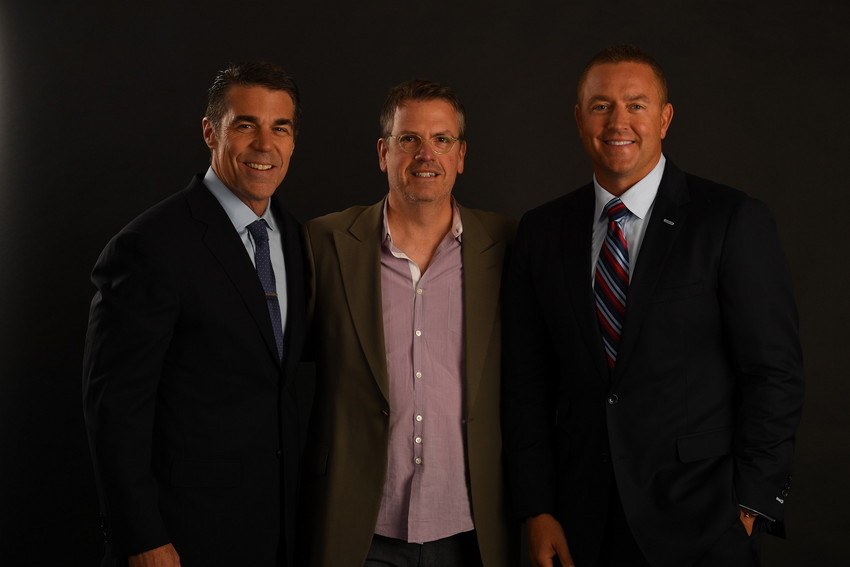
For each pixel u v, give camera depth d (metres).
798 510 2.77
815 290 2.78
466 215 2.26
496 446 2.16
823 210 2.78
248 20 2.89
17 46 2.90
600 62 1.98
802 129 2.79
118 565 1.82
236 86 1.98
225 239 1.94
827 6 2.79
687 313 1.87
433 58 2.89
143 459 1.78
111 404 1.76
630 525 1.85
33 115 2.89
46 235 2.88
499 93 2.88
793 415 1.83
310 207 2.91
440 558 2.14
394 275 2.18
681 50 2.84
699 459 1.85
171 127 2.88
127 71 2.88
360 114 2.90
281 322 2.03
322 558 2.08
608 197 2.01
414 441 2.10
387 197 2.28
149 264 1.80
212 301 1.88
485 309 2.18
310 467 2.14
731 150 2.82
